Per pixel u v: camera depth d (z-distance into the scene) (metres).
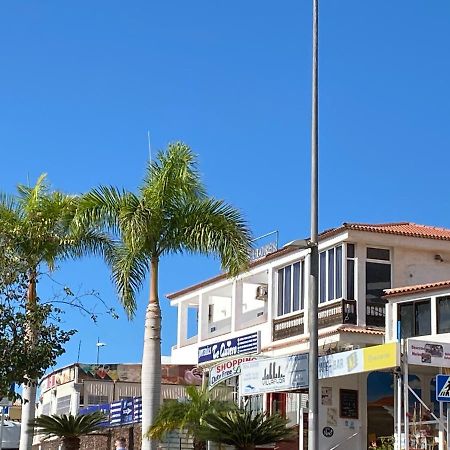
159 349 25.70
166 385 43.09
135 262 26.39
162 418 25.02
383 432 29.70
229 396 31.14
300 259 35.97
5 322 21.47
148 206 25.81
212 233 25.55
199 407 25.20
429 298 29.78
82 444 38.66
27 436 30.06
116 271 26.56
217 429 22.80
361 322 33.00
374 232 33.66
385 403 29.91
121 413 36.09
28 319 21.81
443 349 23.59
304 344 34.41
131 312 26.33
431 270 34.50
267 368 28.14
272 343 36.97
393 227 35.69
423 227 37.69
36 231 24.78
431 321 29.53
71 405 45.25
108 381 45.84
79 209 25.83
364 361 24.31
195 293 44.81
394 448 24.31
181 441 29.00
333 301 33.53
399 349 23.28
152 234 25.91
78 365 45.66
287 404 32.66
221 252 25.66
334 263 33.94
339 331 32.34
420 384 27.94
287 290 36.75
